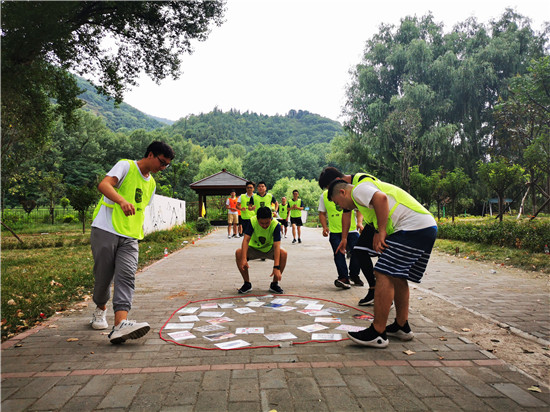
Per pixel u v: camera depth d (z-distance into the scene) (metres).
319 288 5.62
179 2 8.20
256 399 2.23
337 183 3.52
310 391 2.33
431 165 38.41
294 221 13.71
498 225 11.10
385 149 38.53
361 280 6.07
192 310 4.36
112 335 3.17
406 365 2.74
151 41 8.63
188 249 11.40
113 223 3.41
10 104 2.67
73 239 15.12
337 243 5.69
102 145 83.00
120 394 2.31
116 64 8.70
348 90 42.50
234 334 3.46
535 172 17.53
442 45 41.03
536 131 17.12
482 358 2.88
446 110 36.50
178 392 2.33
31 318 4.06
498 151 30.16
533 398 2.25
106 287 3.58
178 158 98.75
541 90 13.74
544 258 7.73
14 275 6.50
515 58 33.72
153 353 3.01
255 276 6.66
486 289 5.49
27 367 2.74
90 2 5.59
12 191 27.31
